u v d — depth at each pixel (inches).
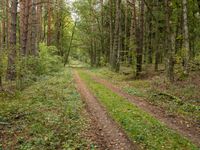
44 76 1071.6
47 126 425.4
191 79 850.1
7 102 562.6
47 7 1819.6
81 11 2413.9
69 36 2878.9
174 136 400.5
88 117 504.4
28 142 360.8
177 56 921.5
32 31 1147.3
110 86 953.5
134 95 759.7
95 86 933.2
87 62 3361.2
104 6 2172.7
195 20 1192.8
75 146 354.3
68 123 449.1
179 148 355.3
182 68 968.3
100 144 373.1
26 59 807.1
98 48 2470.5
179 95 701.3
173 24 1149.1
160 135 403.2
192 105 590.9
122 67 1615.4
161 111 563.8
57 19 2197.3
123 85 962.7
